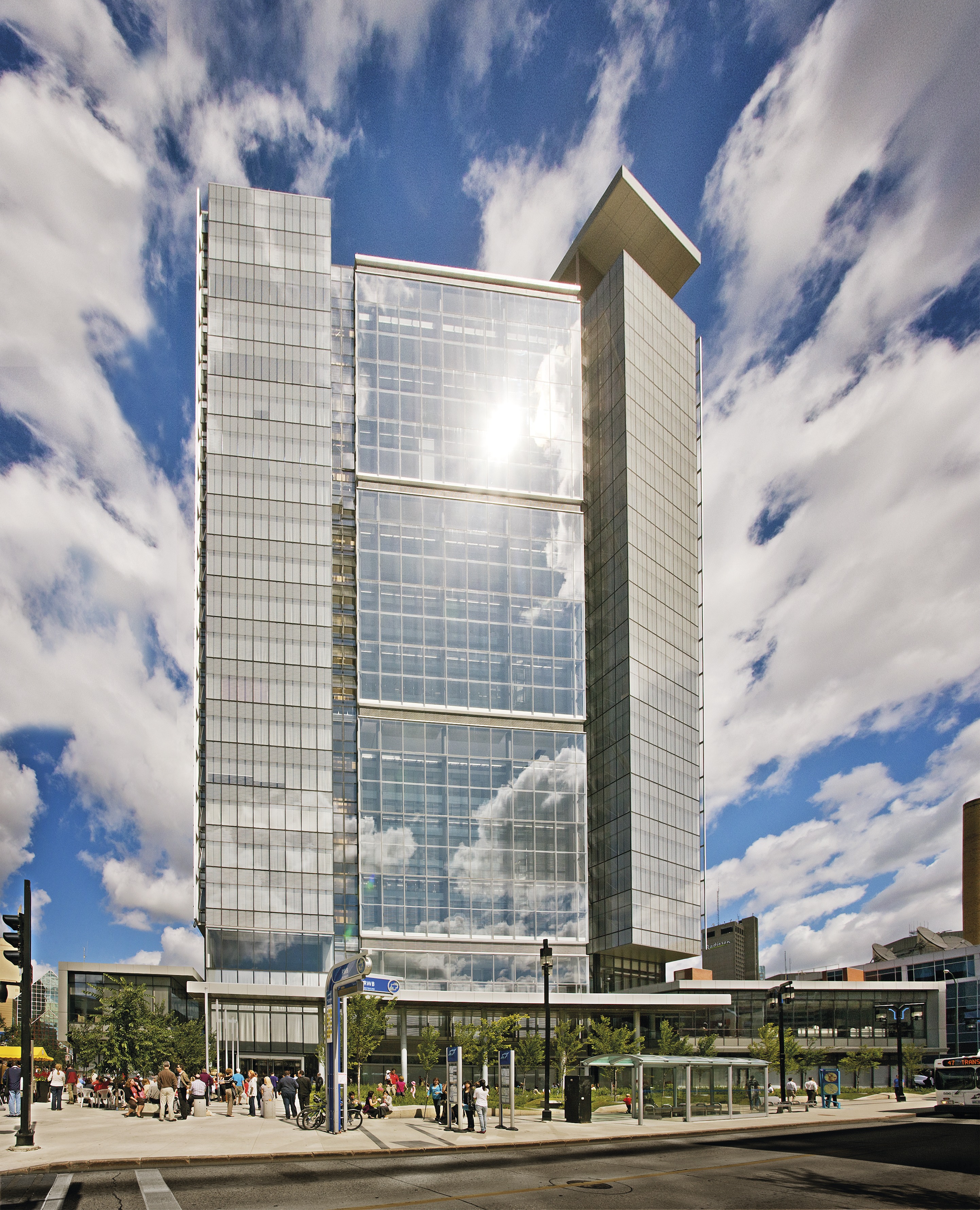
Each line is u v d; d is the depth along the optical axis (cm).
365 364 11019
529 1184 2377
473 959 9588
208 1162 2656
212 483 10031
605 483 11631
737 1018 10081
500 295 11725
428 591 10581
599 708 11169
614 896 10312
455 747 10219
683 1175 2572
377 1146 3023
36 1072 6762
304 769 9525
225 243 10662
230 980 8794
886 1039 10894
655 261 13475
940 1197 2250
